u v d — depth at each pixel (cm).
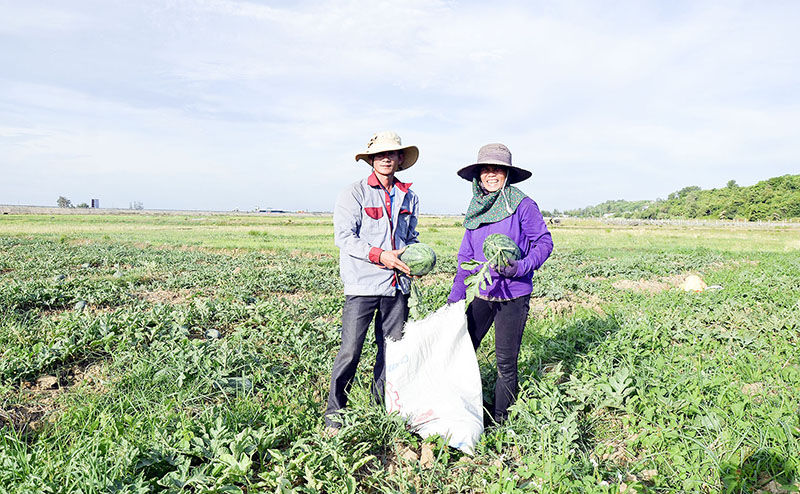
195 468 354
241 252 2448
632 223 11862
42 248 2334
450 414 420
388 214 453
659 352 646
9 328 721
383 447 422
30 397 516
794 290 1154
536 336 734
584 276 1627
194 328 782
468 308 466
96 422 422
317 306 961
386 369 439
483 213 459
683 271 1783
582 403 480
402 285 448
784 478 357
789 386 521
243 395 496
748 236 4906
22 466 345
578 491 341
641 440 409
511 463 396
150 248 2575
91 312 929
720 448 396
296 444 384
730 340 692
